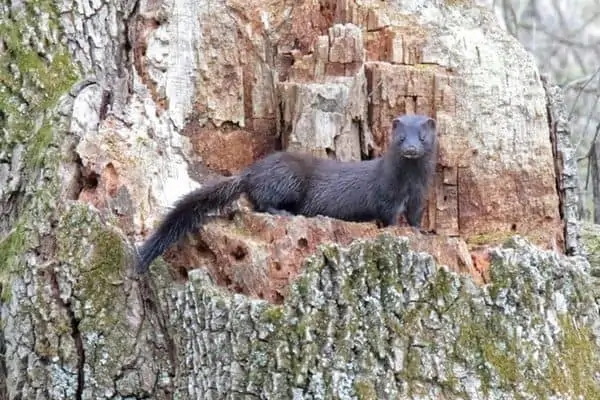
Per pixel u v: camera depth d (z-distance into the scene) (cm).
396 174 1080
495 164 1116
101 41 1165
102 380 986
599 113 1841
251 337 916
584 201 1666
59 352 992
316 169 1095
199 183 1091
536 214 1124
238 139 1172
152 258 969
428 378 919
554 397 951
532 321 964
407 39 1135
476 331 941
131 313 993
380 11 1153
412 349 920
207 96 1159
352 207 1093
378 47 1148
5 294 1025
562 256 1041
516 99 1121
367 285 916
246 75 1179
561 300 992
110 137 1049
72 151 1044
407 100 1123
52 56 1150
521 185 1120
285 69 1188
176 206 984
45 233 1016
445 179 1120
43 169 1041
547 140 1130
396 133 1077
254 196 1066
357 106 1120
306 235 958
